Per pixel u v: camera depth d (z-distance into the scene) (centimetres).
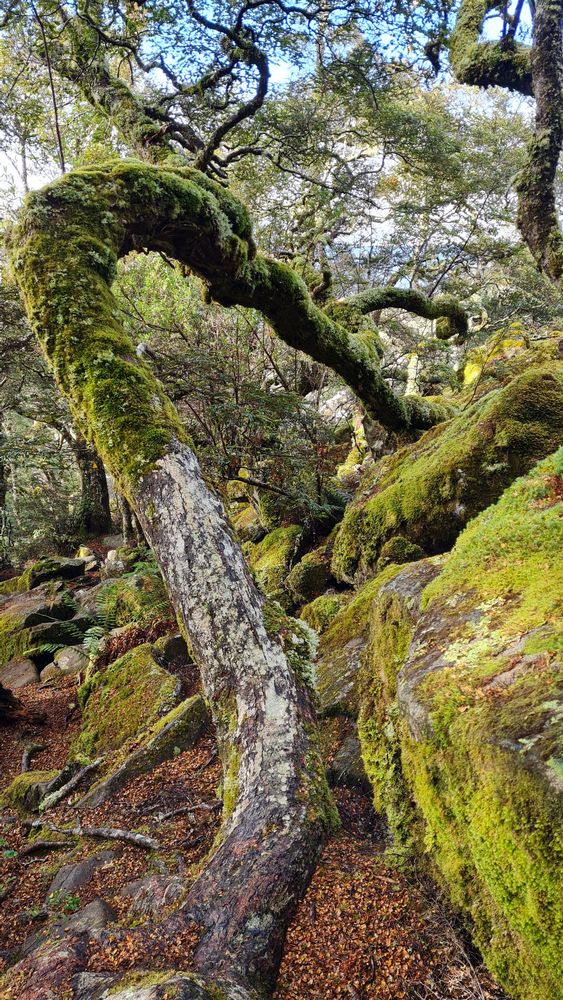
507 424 494
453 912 214
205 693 288
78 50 710
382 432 901
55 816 423
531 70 777
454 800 184
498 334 945
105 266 365
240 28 646
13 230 364
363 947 210
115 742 517
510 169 1580
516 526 283
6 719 615
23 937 289
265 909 211
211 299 546
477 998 187
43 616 884
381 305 952
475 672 204
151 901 267
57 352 340
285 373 949
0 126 893
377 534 580
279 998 195
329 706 390
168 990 172
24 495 1712
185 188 409
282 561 784
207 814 362
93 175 378
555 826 143
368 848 271
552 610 212
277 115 912
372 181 1413
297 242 1200
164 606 745
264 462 845
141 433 321
